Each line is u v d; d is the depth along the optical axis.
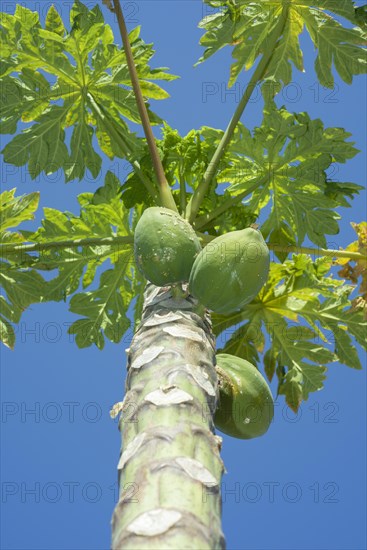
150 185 5.46
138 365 3.88
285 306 6.25
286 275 6.23
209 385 3.79
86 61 5.96
